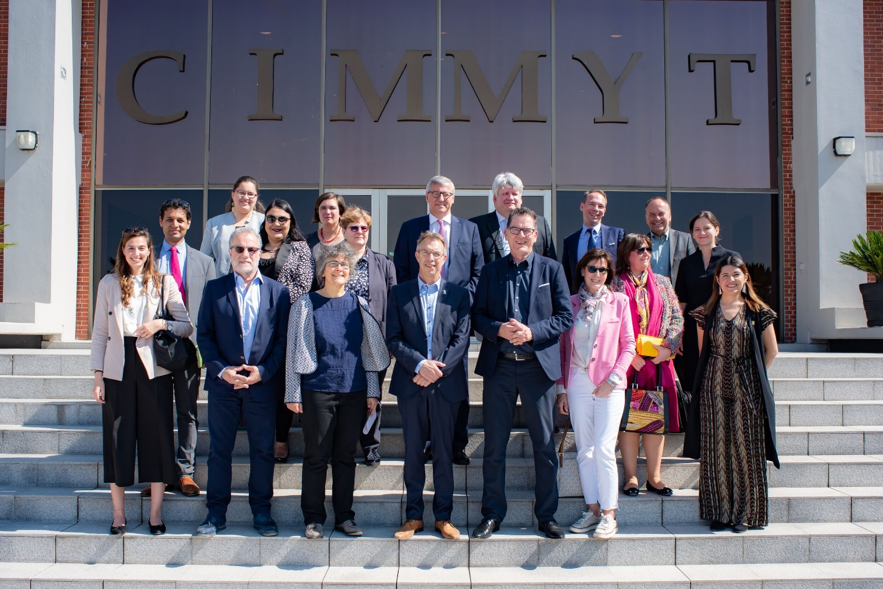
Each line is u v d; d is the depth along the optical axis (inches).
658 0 336.8
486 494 144.5
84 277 317.7
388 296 163.3
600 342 145.6
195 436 157.2
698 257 179.0
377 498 150.4
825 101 309.3
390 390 146.6
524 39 335.3
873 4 339.3
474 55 334.0
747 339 148.4
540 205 331.6
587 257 150.6
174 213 168.9
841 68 309.6
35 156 298.8
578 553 139.8
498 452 143.6
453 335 145.7
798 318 323.3
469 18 335.0
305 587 130.3
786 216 327.3
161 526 141.6
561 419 176.1
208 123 327.3
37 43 301.9
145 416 140.5
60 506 149.9
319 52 331.0
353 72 331.3
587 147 333.1
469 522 150.2
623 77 334.3
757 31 335.6
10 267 295.9
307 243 172.9
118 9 328.5
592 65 334.3
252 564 138.5
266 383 144.5
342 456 143.0
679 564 140.5
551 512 142.9
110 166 325.4
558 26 335.6
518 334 137.7
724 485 146.3
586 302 149.0
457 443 160.6
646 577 133.4
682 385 167.9
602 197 190.2
